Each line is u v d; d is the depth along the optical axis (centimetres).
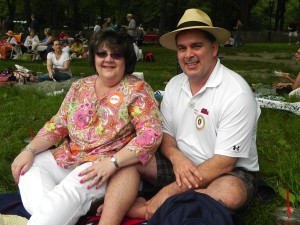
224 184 296
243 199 296
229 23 4297
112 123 326
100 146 326
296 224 312
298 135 533
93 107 331
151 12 3544
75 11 4072
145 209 302
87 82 345
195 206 262
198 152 329
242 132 309
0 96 802
